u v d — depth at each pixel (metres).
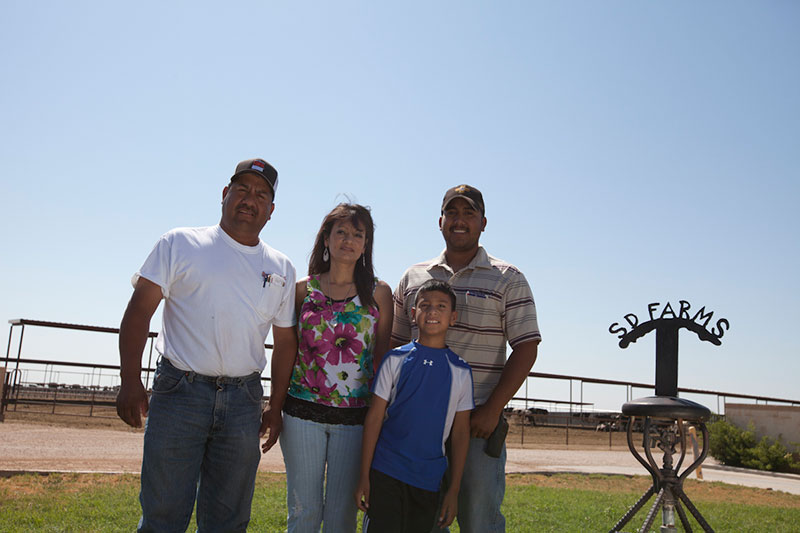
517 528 5.91
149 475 2.88
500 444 3.32
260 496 6.41
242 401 3.06
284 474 8.36
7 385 12.41
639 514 7.12
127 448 9.62
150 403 2.98
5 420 12.40
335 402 3.24
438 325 3.26
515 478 10.35
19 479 6.49
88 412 16.44
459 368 3.27
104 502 5.50
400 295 3.93
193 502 2.99
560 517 6.66
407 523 3.10
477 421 3.28
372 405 3.20
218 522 3.05
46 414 14.59
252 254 3.19
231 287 3.04
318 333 3.30
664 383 4.04
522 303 3.50
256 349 3.14
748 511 8.05
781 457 15.19
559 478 10.77
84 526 4.66
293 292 3.38
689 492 10.44
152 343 11.59
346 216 3.41
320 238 3.56
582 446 18.91
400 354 3.25
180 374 2.95
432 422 3.15
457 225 3.63
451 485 3.22
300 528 3.17
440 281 3.40
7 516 4.79
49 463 7.57
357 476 3.26
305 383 3.28
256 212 3.16
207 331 2.98
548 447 17.41
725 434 16.41
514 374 3.35
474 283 3.57
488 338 3.53
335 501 3.23
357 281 3.42
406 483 3.08
